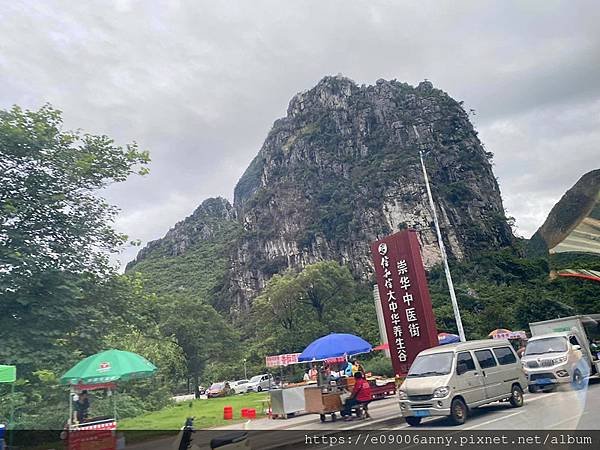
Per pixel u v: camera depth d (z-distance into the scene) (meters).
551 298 49.25
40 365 15.34
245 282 108.00
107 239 19.94
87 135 19.91
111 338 20.00
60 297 16.67
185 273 138.00
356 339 15.21
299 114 133.00
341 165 112.88
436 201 94.06
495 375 11.16
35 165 18.06
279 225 110.88
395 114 114.62
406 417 10.50
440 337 26.20
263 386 43.94
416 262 18.53
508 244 93.69
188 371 46.44
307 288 55.97
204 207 186.50
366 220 97.25
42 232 17.84
